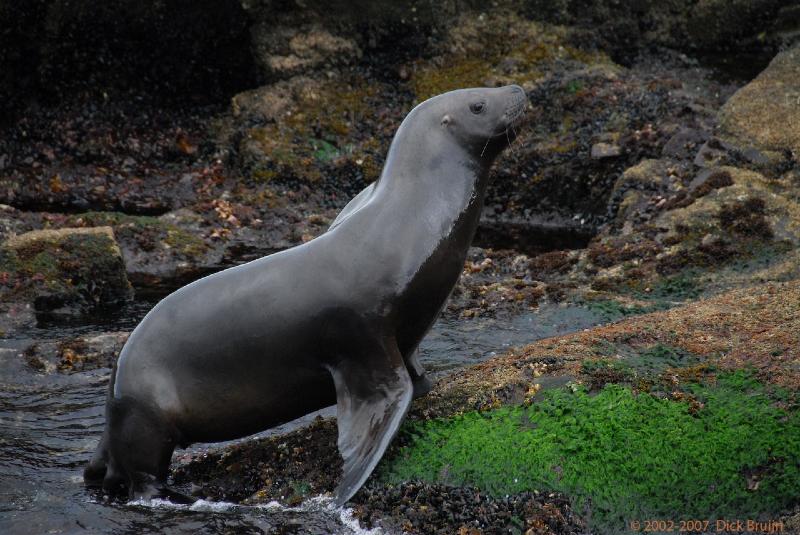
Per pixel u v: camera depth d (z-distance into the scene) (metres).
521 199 59.44
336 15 67.56
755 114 54.28
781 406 25.44
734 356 27.78
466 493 24.95
